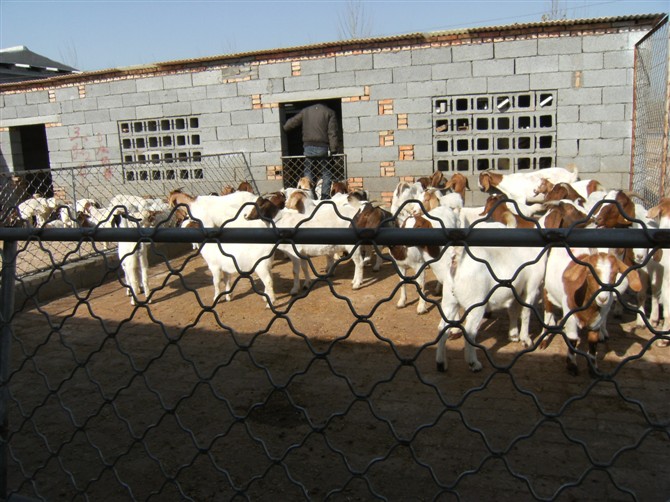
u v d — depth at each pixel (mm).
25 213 9961
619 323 5984
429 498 3289
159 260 10273
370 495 3346
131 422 4406
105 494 3486
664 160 8375
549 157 11312
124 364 5566
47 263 8938
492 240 1586
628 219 1475
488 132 11422
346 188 10609
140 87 13719
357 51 11898
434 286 7758
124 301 7758
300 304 7168
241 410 4508
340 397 4629
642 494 3244
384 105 11891
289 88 12492
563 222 5059
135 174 14094
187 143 13586
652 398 4352
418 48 11516
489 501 3240
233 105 13000
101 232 2070
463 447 3812
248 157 13078
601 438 3836
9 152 15391
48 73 21703
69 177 14703
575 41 10750
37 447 4094
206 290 8102
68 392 4996
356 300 7242
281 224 7297
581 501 3205
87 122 14391
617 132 10820
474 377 4832
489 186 10375
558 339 5547
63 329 6648
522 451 3723
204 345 5949
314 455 3799
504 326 6031
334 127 11945
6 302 2316
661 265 5555
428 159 11805
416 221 5637
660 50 8852
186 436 4141
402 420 4199
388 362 5270
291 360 5441
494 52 11125
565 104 10969
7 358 2336
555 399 4398
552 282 4828
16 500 2287
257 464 3732
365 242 1710
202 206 8508
